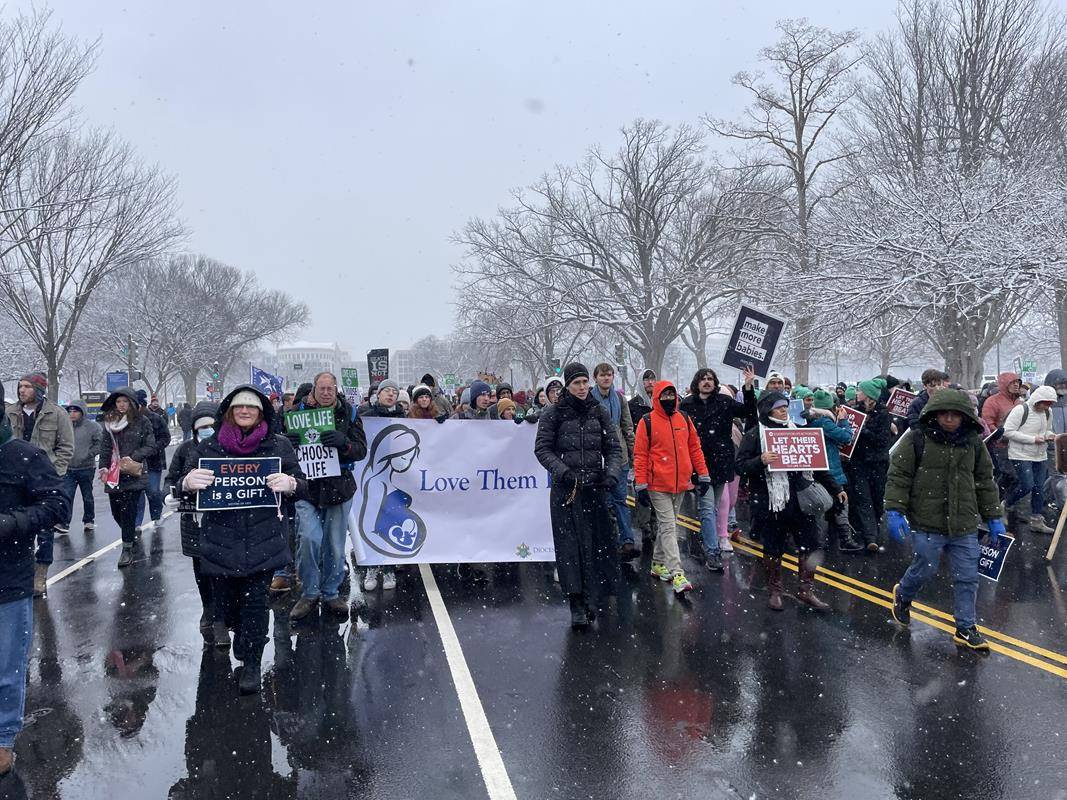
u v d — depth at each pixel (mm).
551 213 33500
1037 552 8031
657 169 32531
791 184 29906
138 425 8398
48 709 4613
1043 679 4785
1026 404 8969
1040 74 21812
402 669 5129
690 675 4949
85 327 43375
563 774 3771
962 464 5375
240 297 47250
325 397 6133
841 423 8445
